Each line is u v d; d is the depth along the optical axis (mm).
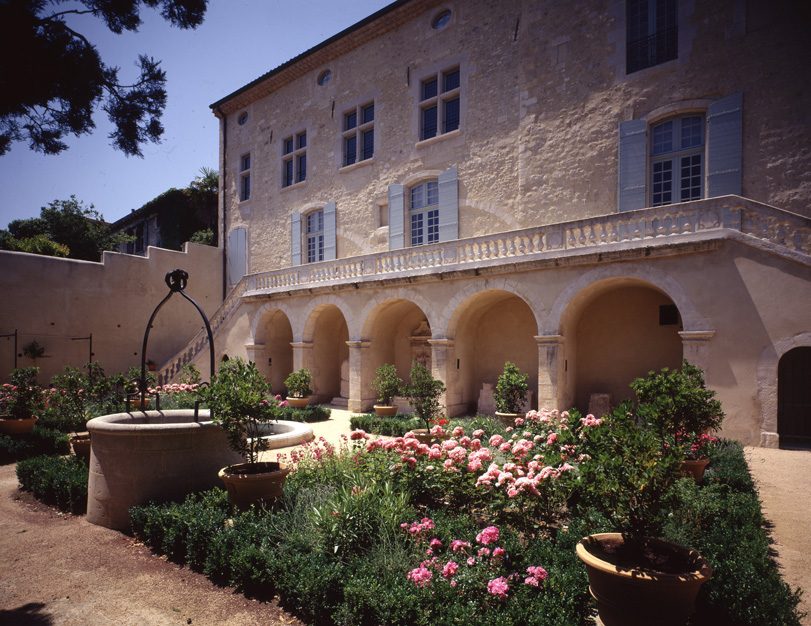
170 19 5285
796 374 11578
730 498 5352
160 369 20734
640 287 13031
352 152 19969
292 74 21781
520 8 15250
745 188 11594
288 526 4852
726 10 11992
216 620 3826
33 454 9930
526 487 4438
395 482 5586
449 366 14188
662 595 2893
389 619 3387
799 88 11109
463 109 16312
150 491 5738
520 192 14922
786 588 3547
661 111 12680
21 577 4578
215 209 30578
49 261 19344
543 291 12297
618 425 3564
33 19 4535
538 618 3205
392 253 15438
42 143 5418
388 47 18531
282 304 18625
